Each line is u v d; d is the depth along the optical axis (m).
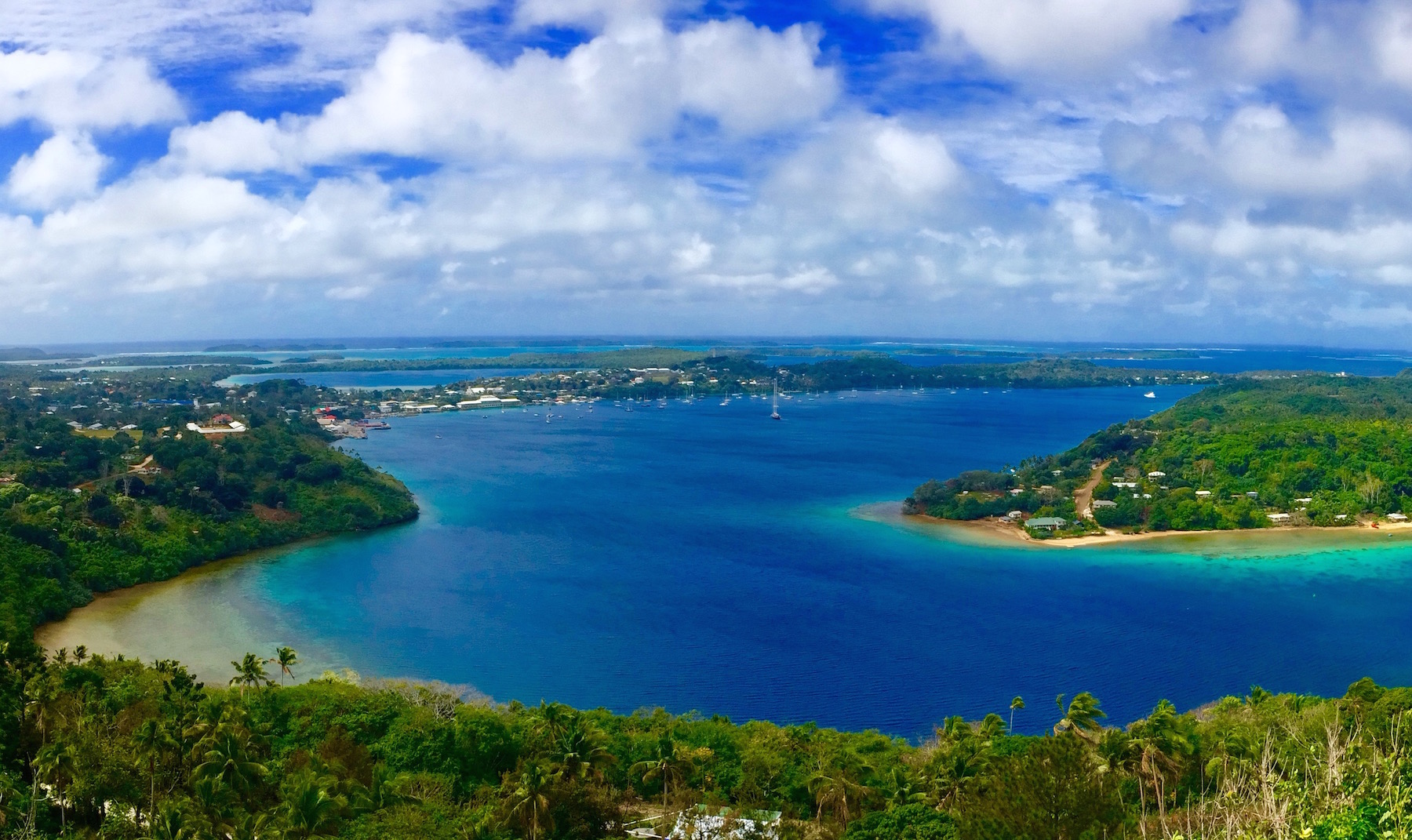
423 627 162.75
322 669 143.12
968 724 117.94
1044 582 193.38
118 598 176.25
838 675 143.50
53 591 163.00
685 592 185.12
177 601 175.50
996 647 154.88
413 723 101.56
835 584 191.88
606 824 87.56
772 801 93.44
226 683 135.62
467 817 82.44
